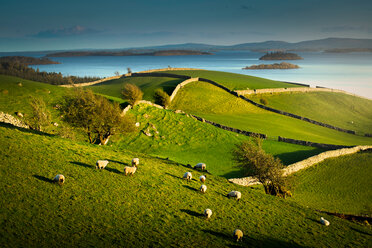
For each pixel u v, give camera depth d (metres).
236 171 55.03
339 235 29.45
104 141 54.72
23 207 20.72
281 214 31.78
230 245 22.39
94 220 21.62
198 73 195.12
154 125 73.62
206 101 124.38
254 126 94.31
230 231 24.81
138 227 22.16
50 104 72.94
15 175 24.81
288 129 97.06
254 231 25.91
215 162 59.50
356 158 66.44
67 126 54.31
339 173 58.31
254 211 30.75
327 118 134.12
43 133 42.34
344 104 158.12
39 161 29.11
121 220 22.56
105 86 153.25
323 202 45.78
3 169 25.23
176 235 22.20
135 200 26.31
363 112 151.38
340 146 70.56
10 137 33.56
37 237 18.11
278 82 191.00
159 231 22.25
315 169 59.50
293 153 67.75
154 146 64.81
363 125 130.38
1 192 21.66
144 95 126.81
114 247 19.05
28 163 27.89
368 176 57.44
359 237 29.95
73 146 38.09
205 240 22.36
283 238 25.81
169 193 29.67
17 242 17.12
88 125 50.53
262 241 24.25
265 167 42.00
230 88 147.38
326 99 160.75
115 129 53.72
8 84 79.94
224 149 67.75
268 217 30.02
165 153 61.94
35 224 19.30
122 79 176.50
